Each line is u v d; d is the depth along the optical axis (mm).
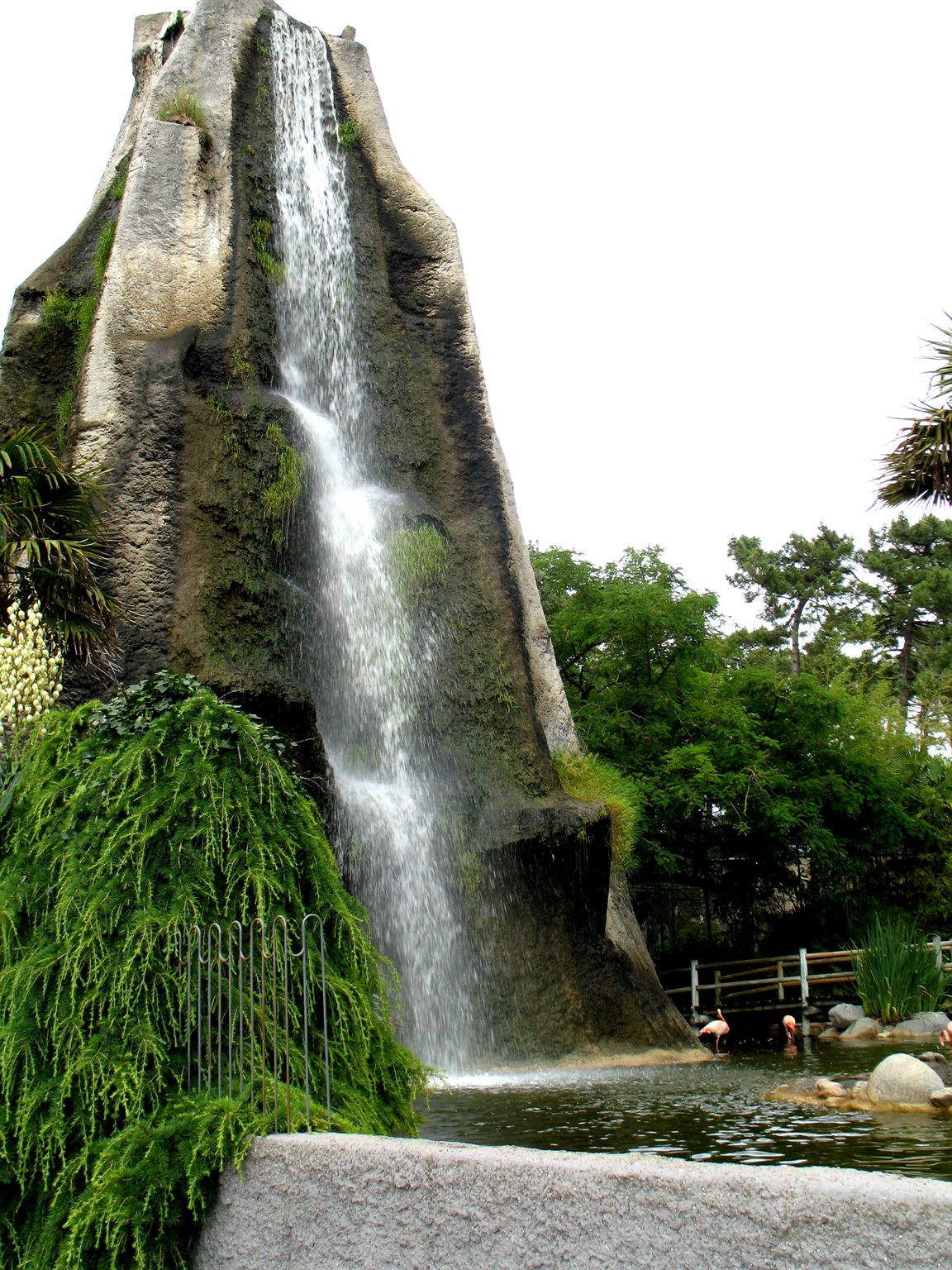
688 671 25172
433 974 12992
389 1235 4121
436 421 17578
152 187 15484
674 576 27484
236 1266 4695
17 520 11836
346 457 16906
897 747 28219
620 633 25125
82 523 12398
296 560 14852
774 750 24609
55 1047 5660
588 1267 3551
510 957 13617
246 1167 4797
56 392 15695
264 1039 5348
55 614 11844
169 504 13180
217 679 12164
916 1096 8578
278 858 6746
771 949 24844
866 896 24281
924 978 17484
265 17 18672
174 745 6906
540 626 17922
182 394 13859
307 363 17172
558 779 15617
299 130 18453
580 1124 7852
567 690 26000
